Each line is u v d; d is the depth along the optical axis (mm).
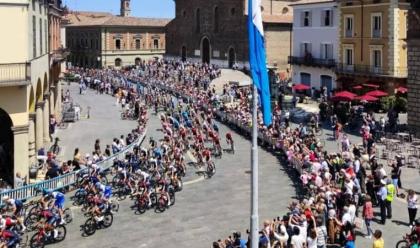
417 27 47000
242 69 95250
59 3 59125
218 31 102812
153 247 25156
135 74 95438
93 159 36562
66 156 42188
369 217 25406
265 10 94188
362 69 64312
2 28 32594
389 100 57094
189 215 29484
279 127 47312
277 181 35750
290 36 89125
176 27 116125
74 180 34125
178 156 38281
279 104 63188
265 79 15000
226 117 59031
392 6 59406
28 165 34312
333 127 50906
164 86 81312
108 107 72312
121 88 80375
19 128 33562
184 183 36000
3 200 28094
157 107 67312
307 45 76000
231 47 99312
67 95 73562
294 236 21141
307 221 22891
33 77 37000
